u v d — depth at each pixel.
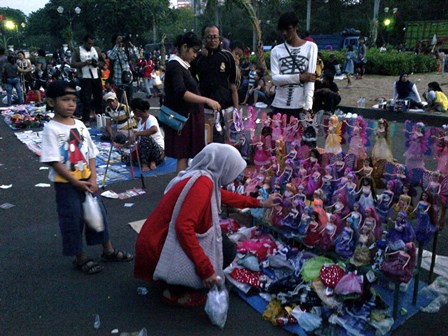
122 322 2.65
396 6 41.50
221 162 2.56
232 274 2.96
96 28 51.31
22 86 13.00
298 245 3.30
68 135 2.91
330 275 2.62
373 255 2.60
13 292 3.01
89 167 3.09
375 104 11.11
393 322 2.45
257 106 11.59
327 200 3.13
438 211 2.61
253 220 3.64
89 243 3.21
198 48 4.11
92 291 3.01
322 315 2.51
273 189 3.41
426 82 14.96
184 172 2.71
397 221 2.51
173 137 4.38
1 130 9.25
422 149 2.71
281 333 2.51
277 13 45.53
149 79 14.21
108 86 9.45
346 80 16.34
